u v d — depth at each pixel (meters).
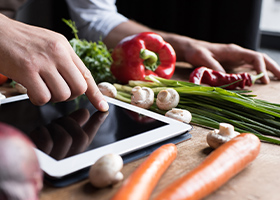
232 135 0.60
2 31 0.70
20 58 0.68
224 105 0.77
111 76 1.12
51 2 1.86
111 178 0.45
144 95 0.82
